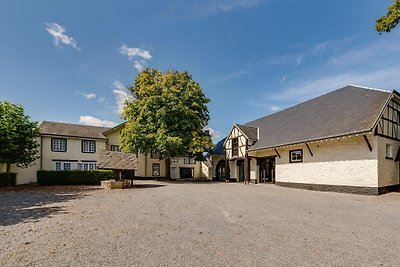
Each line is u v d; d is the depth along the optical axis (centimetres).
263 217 739
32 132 1789
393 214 796
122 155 1828
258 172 2220
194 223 659
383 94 1477
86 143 2892
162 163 3369
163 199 1120
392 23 1234
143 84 2706
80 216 745
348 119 1484
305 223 668
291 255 436
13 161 1723
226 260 411
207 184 2144
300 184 1711
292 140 1748
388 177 1391
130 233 562
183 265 389
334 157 1498
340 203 1023
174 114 2494
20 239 517
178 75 2755
